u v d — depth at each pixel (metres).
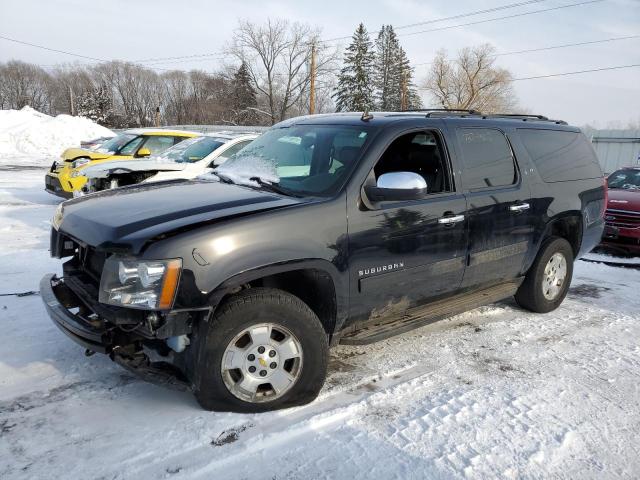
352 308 3.63
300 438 3.05
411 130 4.02
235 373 3.21
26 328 4.40
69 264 3.77
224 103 70.25
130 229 3.05
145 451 2.86
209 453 2.87
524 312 5.51
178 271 2.89
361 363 4.11
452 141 4.28
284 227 3.23
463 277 4.36
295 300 3.27
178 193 3.73
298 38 54.06
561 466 2.92
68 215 3.62
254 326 3.15
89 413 3.21
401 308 4.00
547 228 5.10
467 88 59.38
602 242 8.68
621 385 3.90
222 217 3.14
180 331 2.98
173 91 85.62
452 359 4.25
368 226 3.59
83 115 83.19
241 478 2.70
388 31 67.81
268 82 56.34
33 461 2.75
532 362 4.26
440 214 4.02
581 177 5.57
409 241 3.83
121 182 8.54
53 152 31.23
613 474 2.88
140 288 2.88
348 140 3.92
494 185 4.55
